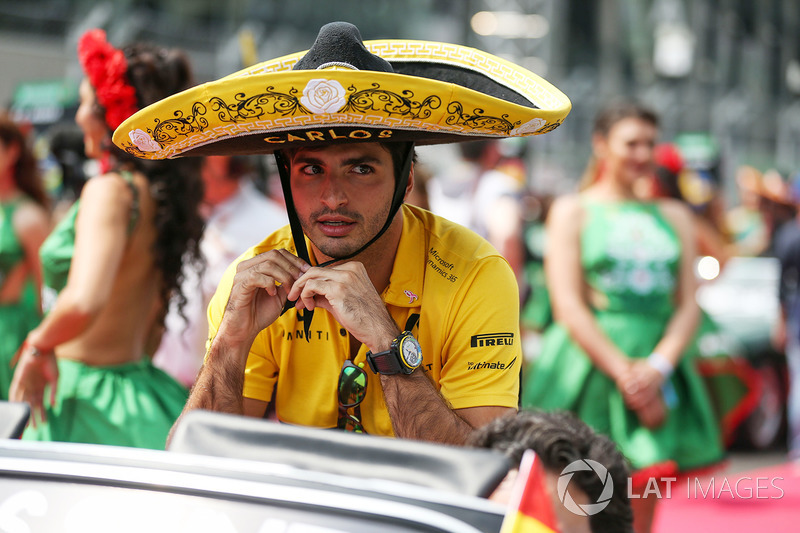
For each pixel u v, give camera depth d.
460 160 6.32
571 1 16.19
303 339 2.23
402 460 1.40
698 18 17.67
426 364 2.21
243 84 1.78
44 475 1.37
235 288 2.12
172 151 2.06
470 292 2.17
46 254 3.35
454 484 1.36
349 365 2.19
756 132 18.39
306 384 2.25
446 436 2.01
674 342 4.21
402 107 1.81
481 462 1.37
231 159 4.49
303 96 1.78
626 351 4.20
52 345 3.03
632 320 4.23
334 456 1.43
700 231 6.66
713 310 8.11
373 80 1.76
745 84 18.89
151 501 1.32
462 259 2.19
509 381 2.16
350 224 2.01
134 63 3.20
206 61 12.30
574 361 4.30
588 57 16.53
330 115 1.82
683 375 4.28
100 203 3.12
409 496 1.31
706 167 7.66
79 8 11.71
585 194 4.42
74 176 5.77
